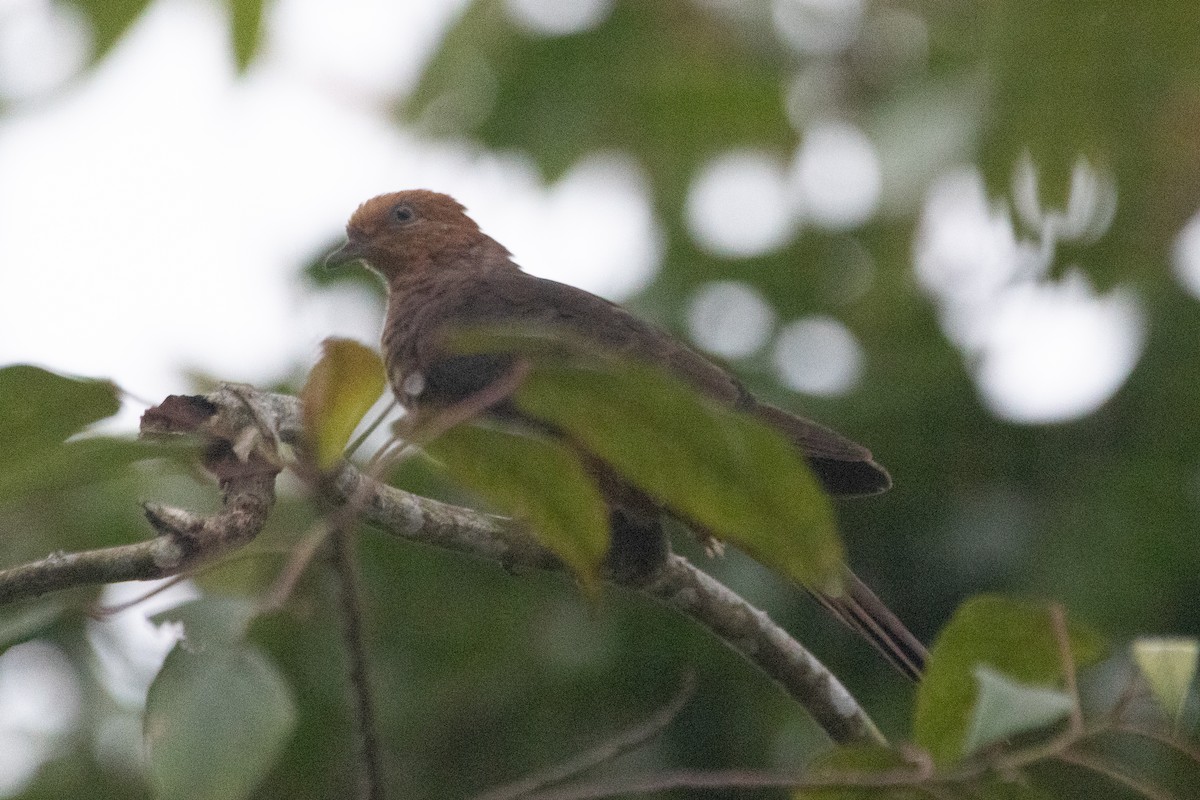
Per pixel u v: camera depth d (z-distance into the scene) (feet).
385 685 38.58
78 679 39.04
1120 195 35.86
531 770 38.58
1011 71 30.60
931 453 40.24
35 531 37.91
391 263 37.37
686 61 40.91
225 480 20.79
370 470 15.88
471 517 25.64
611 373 14.16
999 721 15.40
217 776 14.49
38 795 38.19
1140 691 17.30
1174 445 38.83
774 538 14.88
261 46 23.88
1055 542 38.24
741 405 29.99
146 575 19.92
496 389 15.23
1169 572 37.40
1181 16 28.40
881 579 39.70
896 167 34.88
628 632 38.68
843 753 17.48
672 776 17.56
